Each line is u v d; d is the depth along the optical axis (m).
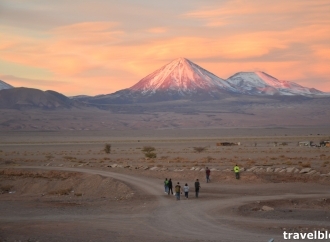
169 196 40.88
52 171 63.09
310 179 50.16
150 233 25.33
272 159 79.38
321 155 86.81
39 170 65.44
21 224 28.81
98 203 39.12
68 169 66.00
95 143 169.12
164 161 80.44
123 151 118.25
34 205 38.44
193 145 148.75
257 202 35.75
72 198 44.69
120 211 33.75
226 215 30.50
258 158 82.81
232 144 141.75
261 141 167.62
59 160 86.69
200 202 36.72
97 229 26.77
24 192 53.88
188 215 30.77
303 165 62.25
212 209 32.97
